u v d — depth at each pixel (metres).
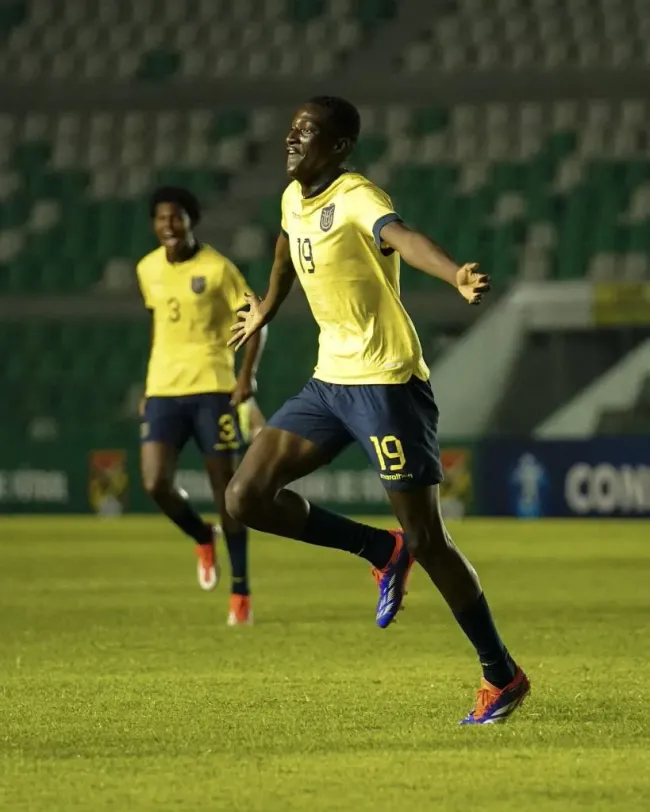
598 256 96.00
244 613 32.25
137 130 110.94
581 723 18.48
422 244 16.66
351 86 109.44
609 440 77.06
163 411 33.12
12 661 25.80
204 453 32.88
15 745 17.03
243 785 14.57
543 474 78.62
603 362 85.12
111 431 91.25
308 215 18.48
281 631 30.69
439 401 86.00
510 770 15.27
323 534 20.08
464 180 102.31
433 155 105.19
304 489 82.31
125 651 27.28
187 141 110.06
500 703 18.53
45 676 23.69
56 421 93.69
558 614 34.19
